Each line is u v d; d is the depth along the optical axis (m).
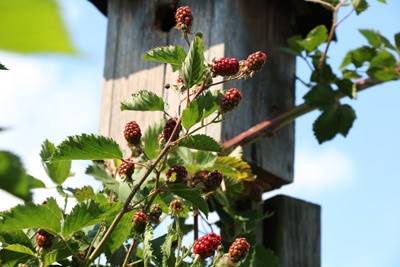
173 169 2.02
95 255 1.91
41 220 1.81
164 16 3.86
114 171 2.95
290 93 3.85
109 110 3.79
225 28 3.57
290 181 3.70
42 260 1.84
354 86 3.71
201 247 1.79
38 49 0.34
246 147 3.49
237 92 1.93
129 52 3.85
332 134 3.65
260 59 1.97
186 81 1.98
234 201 3.28
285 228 3.57
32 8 0.33
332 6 3.84
